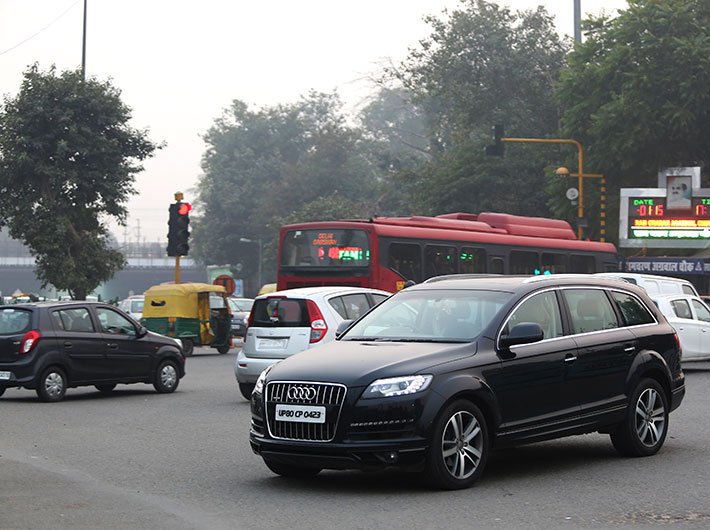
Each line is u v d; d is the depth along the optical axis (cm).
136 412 2055
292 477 1266
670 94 5191
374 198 13050
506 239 3747
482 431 1179
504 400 1202
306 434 1138
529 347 1248
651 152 5381
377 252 3269
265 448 1168
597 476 1245
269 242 13425
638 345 1388
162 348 2494
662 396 1420
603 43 5531
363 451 1109
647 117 5172
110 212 4938
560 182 5831
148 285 18600
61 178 4784
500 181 7081
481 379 1178
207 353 4369
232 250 14175
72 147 4819
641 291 1461
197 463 1388
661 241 5450
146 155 5038
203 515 1038
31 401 2308
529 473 1268
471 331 1227
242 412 2044
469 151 7331
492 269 3672
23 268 17738
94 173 4856
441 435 1136
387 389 1118
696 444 1507
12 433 1728
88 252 4956
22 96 4819
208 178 14800
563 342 1287
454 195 7300
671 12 5162
